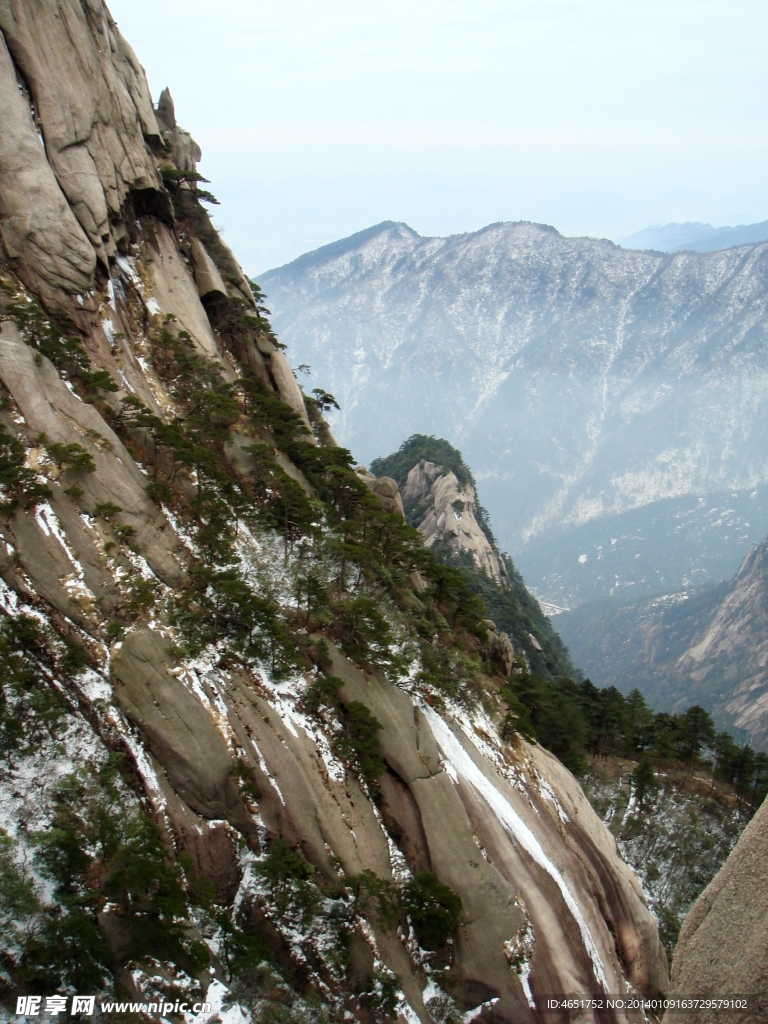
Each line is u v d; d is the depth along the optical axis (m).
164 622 38.06
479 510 176.88
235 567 44.94
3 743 30.62
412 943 35.50
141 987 26.95
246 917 32.84
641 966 44.19
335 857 35.78
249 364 69.62
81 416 42.44
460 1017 34.69
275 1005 29.81
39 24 52.00
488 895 37.53
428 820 39.31
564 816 48.28
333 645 44.31
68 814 30.31
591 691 84.00
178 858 31.41
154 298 59.22
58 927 26.47
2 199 48.38
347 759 39.59
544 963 37.34
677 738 81.31
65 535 37.44
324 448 67.56
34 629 34.22
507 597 139.88
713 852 64.00
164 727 34.16
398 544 60.16
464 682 51.06
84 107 54.31
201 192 71.31
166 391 54.94
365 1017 32.38
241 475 55.19
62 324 48.78
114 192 56.41
